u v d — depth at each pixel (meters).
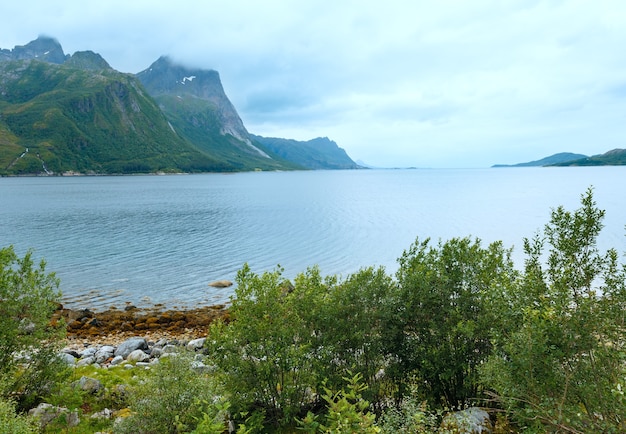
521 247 54.62
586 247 10.20
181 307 36.34
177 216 94.75
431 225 78.69
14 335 13.89
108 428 13.57
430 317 14.68
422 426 11.01
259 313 14.23
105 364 22.00
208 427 9.76
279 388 14.30
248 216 95.69
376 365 14.67
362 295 14.81
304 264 50.12
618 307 9.27
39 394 14.81
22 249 56.59
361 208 113.00
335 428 8.94
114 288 41.34
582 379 9.08
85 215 94.56
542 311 9.41
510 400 9.87
